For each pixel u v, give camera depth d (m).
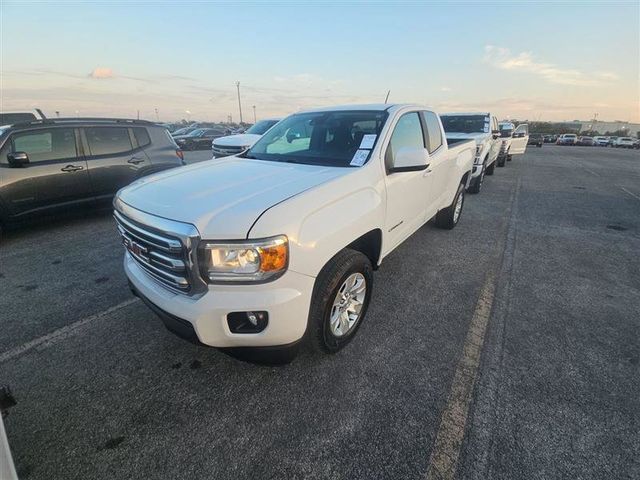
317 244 2.07
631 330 2.96
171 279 2.03
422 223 4.07
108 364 2.53
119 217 2.39
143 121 6.57
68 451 1.88
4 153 5.02
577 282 3.85
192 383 2.34
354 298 2.65
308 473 1.76
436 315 3.16
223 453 1.86
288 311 1.98
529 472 1.76
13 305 3.32
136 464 1.81
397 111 3.33
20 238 5.20
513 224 6.14
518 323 3.05
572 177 12.56
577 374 2.44
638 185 10.84
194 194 2.19
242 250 1.85
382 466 1.79
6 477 1.30
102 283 3.77
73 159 5.64
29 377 2.41
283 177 2.48
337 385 2.31
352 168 2.69
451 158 4.65
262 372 2.43
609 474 1.75
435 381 2.36
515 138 15.54
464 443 1.92
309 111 3.79
